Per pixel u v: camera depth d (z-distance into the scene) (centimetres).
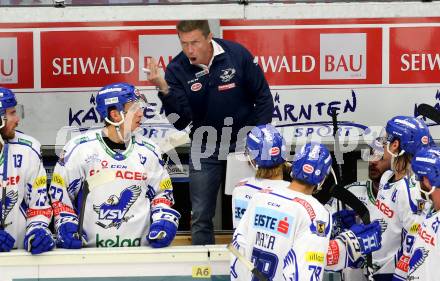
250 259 1338
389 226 1501
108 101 1455
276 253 1312
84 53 1836
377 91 1853
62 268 1430
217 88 1677
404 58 1848
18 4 1532
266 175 1426
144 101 1517
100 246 1477
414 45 1845
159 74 1616
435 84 1853
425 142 1506
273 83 1850
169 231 1452
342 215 1520
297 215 1307
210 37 1647
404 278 1430
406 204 1470
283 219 1312
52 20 1524
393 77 1850
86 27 1833
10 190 1472
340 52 1844
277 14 1532
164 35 1836
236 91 1681
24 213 1491
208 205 1705
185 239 1886
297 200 1318
